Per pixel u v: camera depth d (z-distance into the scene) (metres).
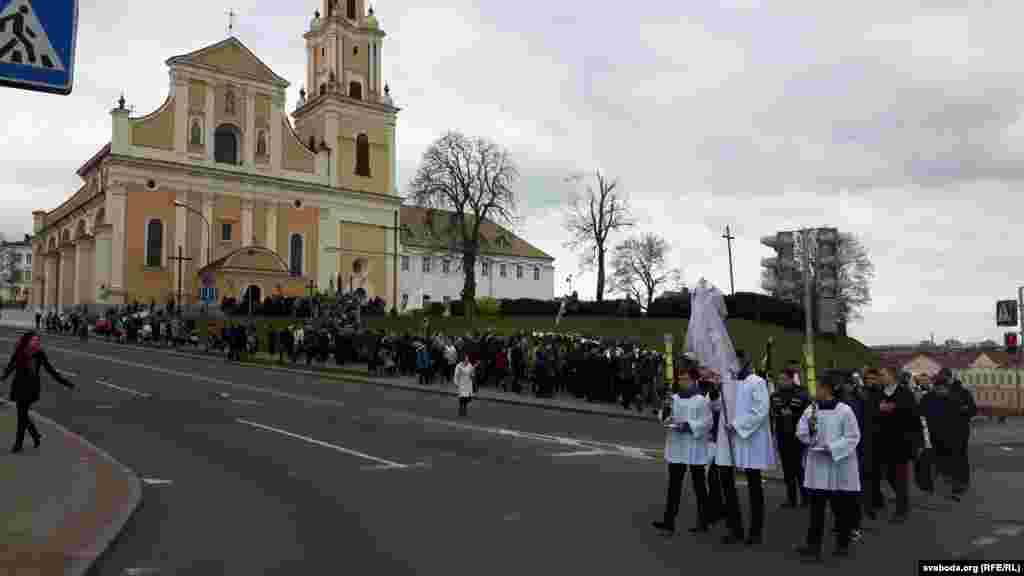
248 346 40.53
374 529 8.59
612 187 63.03
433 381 30.45
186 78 59.53
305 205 64.62
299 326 41.16
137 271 56.06
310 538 8.17
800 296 10.78
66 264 65.56
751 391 8.70
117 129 56.12
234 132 62.06
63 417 17.02
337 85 67.56
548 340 31.28
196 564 7.21
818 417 8.24
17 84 4.69
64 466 11.09
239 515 9.11
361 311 51.34
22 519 8.16
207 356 38.50
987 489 12.56
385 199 68.88
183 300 57.59
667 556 7.88
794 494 10.82
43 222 77.50
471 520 9.12
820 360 40.75
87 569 6.59
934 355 44.06
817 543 8.05
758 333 44.28
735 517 8.60
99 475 10.59
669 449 8.99
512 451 14.69
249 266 56.75
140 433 15.23
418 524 8.87
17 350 12.23
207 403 20.42
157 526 8.52
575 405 24.52
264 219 62.47
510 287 94.19
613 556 7.77
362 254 67.62
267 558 7.43
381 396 24.75
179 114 59.03
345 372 32.59
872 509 10.41
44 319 59.53
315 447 14.25
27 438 13.38
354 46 69.31
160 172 57.50
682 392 9.01
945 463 12.07
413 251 83.00
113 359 33.41
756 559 7.91
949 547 8.59
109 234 55.12
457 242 61.97
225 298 51.56
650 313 49.16
